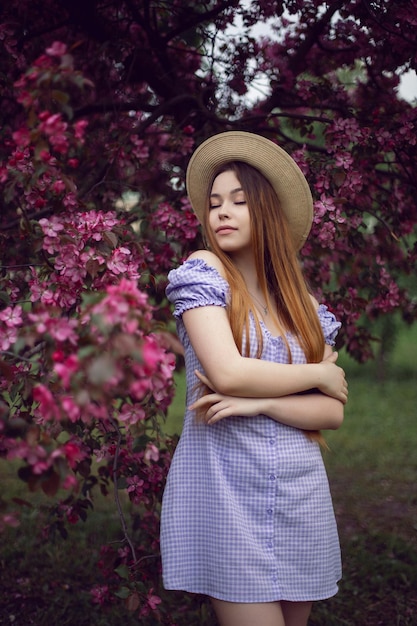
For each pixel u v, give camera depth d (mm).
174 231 2895
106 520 4285
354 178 2877
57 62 1770
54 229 2127
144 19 3477
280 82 3623
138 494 2549
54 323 1370
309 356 1998
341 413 1965
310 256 3326
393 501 4828
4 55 2836
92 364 1241
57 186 2055
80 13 3266
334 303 3379
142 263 2408
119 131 3152
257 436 1857
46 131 1559
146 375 1312
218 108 3740
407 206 3410
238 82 3686
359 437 6629
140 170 3246
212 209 2043
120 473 2586
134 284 1320
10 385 1965
